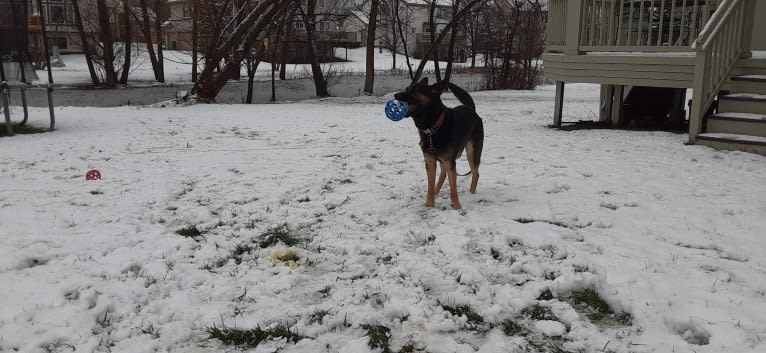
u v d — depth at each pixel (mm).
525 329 2975
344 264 3893
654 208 5086
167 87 32094
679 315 2984
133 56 43531
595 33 11016
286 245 4309
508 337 2889
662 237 4316
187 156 8094
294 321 3076
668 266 3699
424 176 6707
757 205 5117
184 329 2961
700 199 5363
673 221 4703
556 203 5352
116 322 3082
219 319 3092
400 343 2852
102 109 15289
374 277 3662
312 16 25031
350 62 55812
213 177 6676
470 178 6504
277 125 11859
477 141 5680
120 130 10828
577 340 2838
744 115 7973
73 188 6074
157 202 5527
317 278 3670
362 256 4023
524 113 15648
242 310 3205
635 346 2754
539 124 12406
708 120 8273
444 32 24609
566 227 4680
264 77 39344
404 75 41719
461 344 2834
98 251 4090
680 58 9086
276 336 2908
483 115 14984
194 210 5188
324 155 8203
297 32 32719
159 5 36031
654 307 3096
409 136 10250
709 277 3498
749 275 3529
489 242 4281
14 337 2832
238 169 7137
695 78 8094
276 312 3182
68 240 4312
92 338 2850
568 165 7109
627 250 4016
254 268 3846
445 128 4969
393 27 43781
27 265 3852
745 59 8383
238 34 18688
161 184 6277
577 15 10312
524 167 7074
